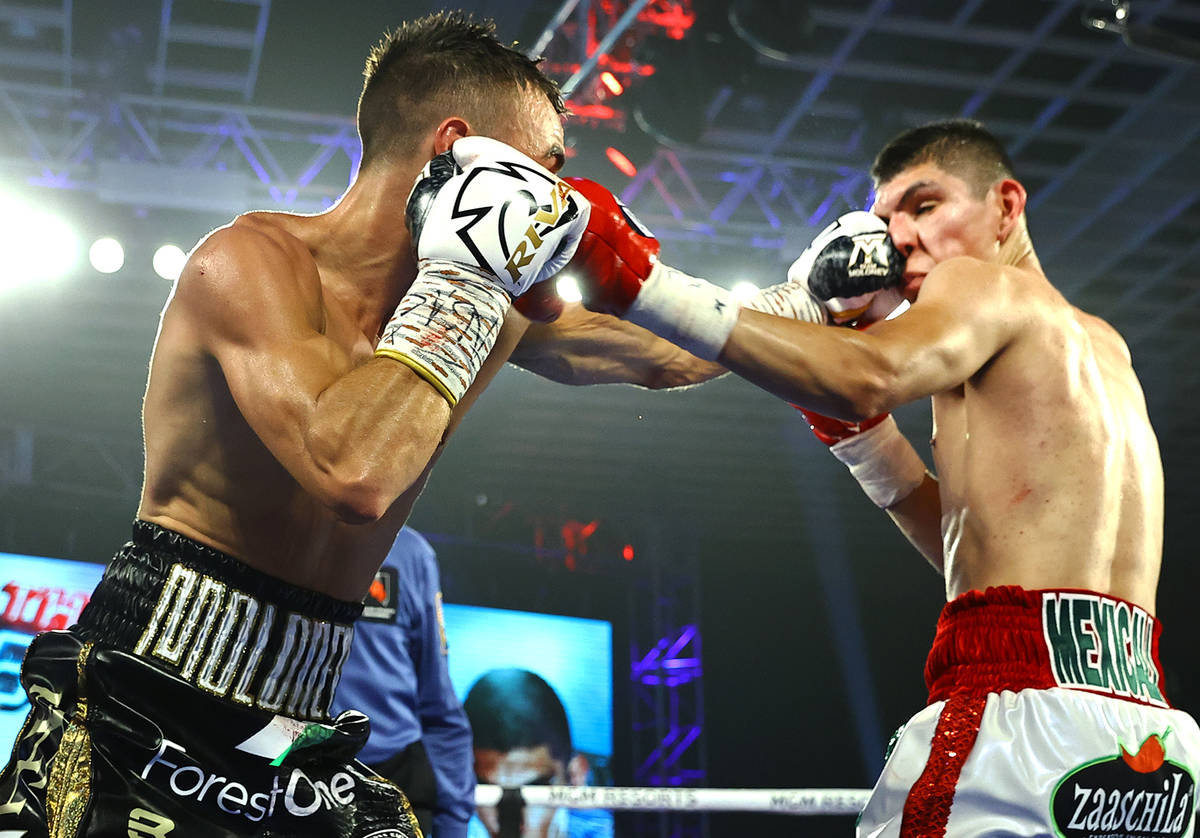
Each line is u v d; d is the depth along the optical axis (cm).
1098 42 773
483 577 1167
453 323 157
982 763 178
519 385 1072
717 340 181
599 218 176
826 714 1357
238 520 167
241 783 157
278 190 852
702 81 741
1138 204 936
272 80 801
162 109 818
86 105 797
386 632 297
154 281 940
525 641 1067
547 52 751
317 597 171
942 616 201
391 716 295
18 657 790
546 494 1259
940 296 201
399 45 189
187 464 167
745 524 1347
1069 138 871
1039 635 187
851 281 217
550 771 1040
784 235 919
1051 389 200
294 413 151
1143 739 183
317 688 171
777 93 803
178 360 165
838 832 1297
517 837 323
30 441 1004
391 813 173
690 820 1221
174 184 809
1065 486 196
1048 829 175
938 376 193
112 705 155
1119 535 201
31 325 972
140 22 745
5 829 154
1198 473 1323
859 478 243
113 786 153
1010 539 196
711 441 1197
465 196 162
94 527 945
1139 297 1059
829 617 1389
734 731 1330
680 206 914
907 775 185
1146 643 195
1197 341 1113
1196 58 680
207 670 158
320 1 727
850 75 802
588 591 1216
